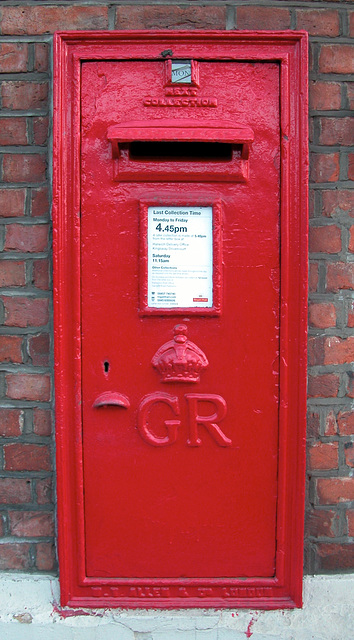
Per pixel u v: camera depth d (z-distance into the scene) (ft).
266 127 4.00
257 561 4.31
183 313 4.05
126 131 3.74
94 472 4.20
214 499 4.24
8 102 4.30
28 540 4.50
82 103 3.97
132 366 4.11
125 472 4.20
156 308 4.04
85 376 4.12
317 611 4.32
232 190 4.02
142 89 3.98
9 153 4.32
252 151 4.01
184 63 3.95
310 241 4.37
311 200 4.35
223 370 4.13
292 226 4.08
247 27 4.24
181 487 4.22
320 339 4.42
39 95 4.30
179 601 4.31
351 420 4.47
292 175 4.05
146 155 4.27
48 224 4.35
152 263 4.02
